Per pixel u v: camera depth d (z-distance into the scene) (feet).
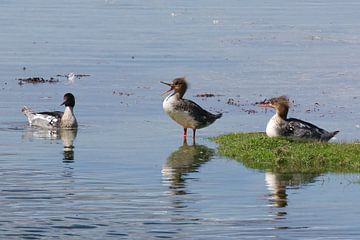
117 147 92.63
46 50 174.91
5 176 79.05
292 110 117.91
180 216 67.26
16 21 221.46
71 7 257.14
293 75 148.36
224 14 243.60
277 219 66.80
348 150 85.46
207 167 82.94
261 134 95.04
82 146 93.20
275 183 77.00
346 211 68.90
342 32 208.23
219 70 152.76
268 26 217.97
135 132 101.50
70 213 67.72
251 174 80.12
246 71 151.94
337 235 63.46
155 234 63.26
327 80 143.54
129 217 66.90
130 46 182.29
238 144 89.81
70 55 168.76
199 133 101.50
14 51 172.65
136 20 228.63
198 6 263.70
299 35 202.18
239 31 208.33
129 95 127.34
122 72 149.48
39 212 67.87
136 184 76.69
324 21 229.45
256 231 64.13
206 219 66.59
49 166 83.41
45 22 220.84
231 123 107.96
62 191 74.02
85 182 77.20
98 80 140.87
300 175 79.71
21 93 128.26
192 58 166.50
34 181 77.36
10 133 100.53
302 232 63.87
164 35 200.54
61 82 138.62
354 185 76.18
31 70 150.41
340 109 118.83
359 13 249.34
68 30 206.80
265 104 90.48
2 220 65.87
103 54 170.71
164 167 83.05
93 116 111.75
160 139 97.30
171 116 95.71
